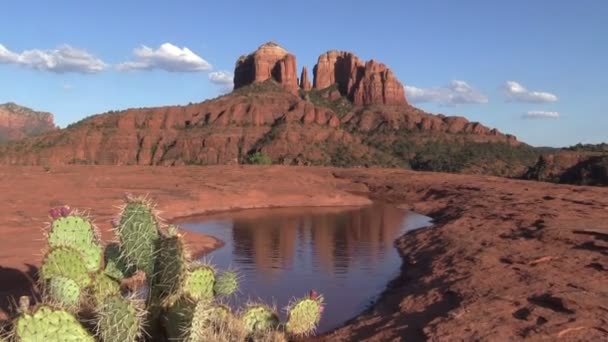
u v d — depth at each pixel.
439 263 13.62
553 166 54.72
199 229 22.42
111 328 5.00
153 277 5.77
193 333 5.40
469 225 18.62
